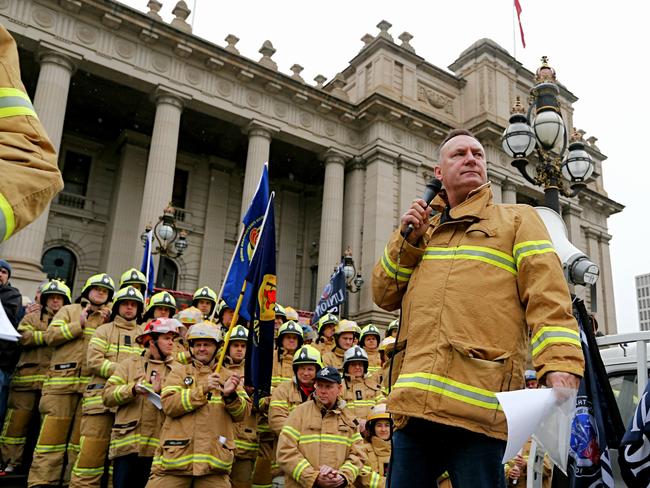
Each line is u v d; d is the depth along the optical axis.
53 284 8.52
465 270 2.55
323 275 24.97
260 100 24.97
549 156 7.96
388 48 28.59
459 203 2.88
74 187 26.48
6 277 7.99
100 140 27.64
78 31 20.91
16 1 19.84
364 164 27.30
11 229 1.61
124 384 6.48
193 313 8.50
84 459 6.75
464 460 2.37
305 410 6.02
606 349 4.76
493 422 2.34
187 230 27.77
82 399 7.63
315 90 25.91
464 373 2.37
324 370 6.04
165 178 21.64
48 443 7.30
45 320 8.41
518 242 2.56
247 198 23.72
